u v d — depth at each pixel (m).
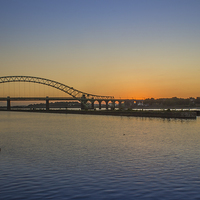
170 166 21.58
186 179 18.09
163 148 30.17
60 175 19.09
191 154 26.48
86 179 18.14
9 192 15.72
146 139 38.22
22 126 65.62
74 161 23.56
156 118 90.88
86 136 42.62
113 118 96.69
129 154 26.67
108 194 15.39
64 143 34.66
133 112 106.88
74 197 14.94
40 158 24.92
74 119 94.56
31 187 16.55
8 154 27.02
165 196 15.10
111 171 20.16
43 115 133.75
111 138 39.66
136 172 19.86
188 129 52.66
